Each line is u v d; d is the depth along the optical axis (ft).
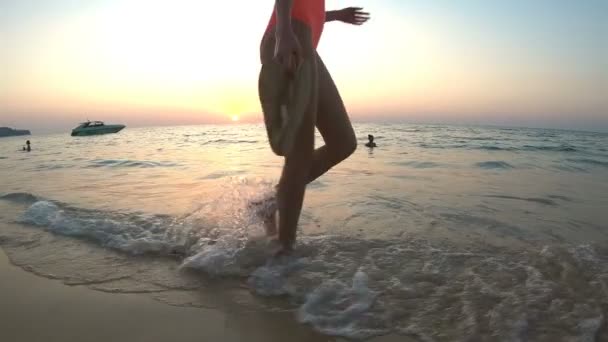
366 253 9.05
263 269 8.24
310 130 8.39
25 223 12.16
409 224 11.33
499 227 11.09
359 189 16.83
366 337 6.09
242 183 15.83
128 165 28.25
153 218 12.00
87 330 6.29
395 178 20.22
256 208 10.07
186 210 12.75
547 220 11.87
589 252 8.95
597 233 10.66
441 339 5.96
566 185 18.29
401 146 49.21
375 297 7.08
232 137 93.45
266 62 8.00
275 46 7.73
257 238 9.57
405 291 7.29
